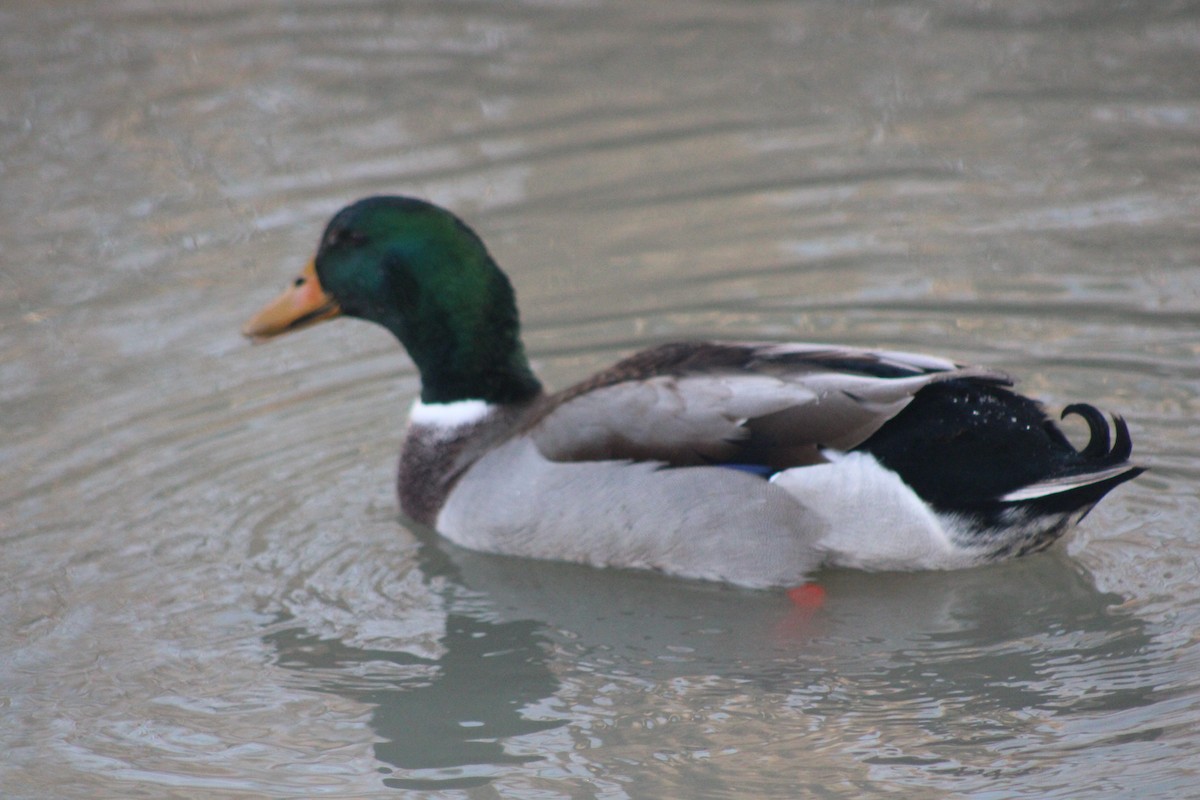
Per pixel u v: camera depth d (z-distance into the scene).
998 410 9.29
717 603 9.85
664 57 18.27
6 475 11.34
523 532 10.15
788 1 19.53
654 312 13.43
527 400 11.05
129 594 10.01
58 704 8.91
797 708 8.66
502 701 8.95
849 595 9.80
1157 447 10.89
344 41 18.97
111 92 17.84
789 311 13.28
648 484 9.70
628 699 8.91
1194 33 17.83
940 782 7.81
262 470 11.45
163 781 8.22
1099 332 12.53
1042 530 9.43
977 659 9.03
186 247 14.74
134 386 12.60
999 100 16.80
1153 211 14.38
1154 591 9.46
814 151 16.08
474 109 17.22
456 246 10.80
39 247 14.83
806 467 9.46
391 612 9.91
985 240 14.18
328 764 8.37
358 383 12.66
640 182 15.69
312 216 15.11
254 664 9.32
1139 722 8.21
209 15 19.83
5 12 20.05
